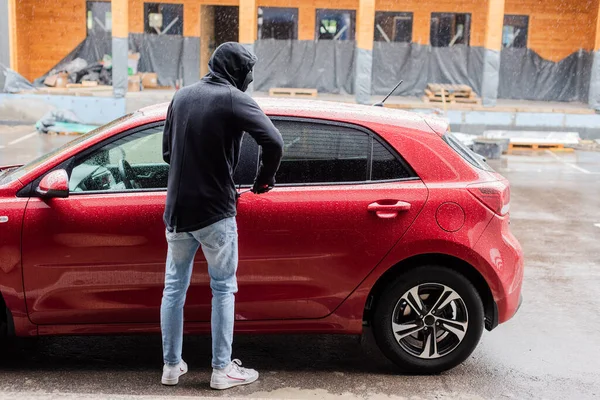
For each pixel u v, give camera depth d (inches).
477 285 172.7
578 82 923.4
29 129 750.5
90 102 786.2
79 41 914.7
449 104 796.0
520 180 516.4
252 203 161.6
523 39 926.4
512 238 173.8
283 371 173.5
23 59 900.6
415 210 164.4
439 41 923.4
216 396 156.0
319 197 163.6
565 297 244.5
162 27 911.0
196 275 162.2
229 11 968.3
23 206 160.4
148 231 160.2
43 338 192.4
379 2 913.5
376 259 164.7
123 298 163.5
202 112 141.6
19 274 160.9
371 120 170.1
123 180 164.7
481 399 161.0
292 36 923.4
